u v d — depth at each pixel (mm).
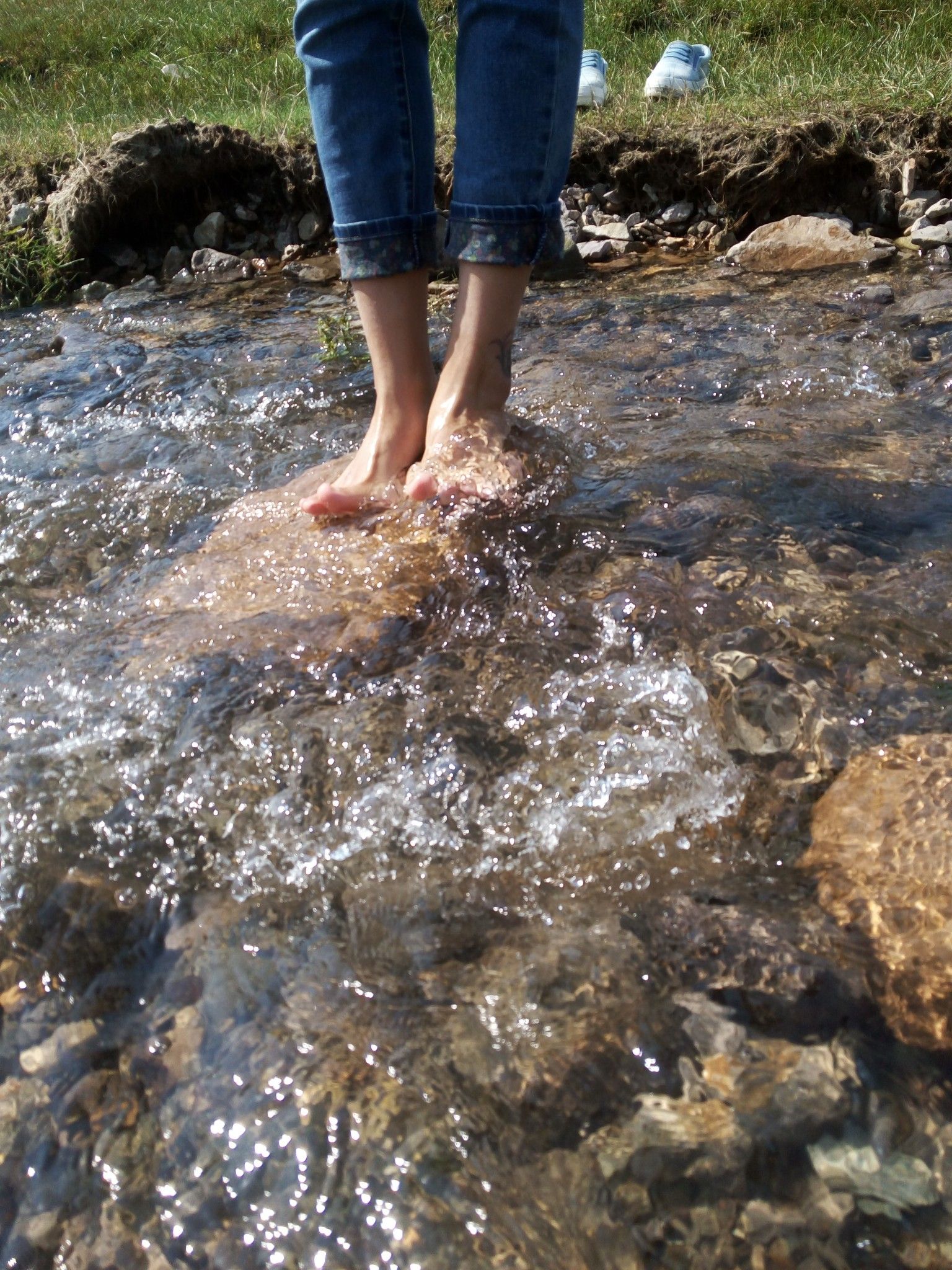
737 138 4234
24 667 1623
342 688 1505
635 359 2840
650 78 4945
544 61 1871
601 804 1301
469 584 1726
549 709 1442
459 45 1942
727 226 4223
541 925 1164
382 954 1142
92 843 1289
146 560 1960
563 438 2176
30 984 1138
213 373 3021
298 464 2336
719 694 1460
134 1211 937
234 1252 900
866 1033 1032
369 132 1901
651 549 1802
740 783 1331
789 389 2541
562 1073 1012
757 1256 870
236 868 1252
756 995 1071
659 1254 876
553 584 1715
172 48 7121
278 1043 1053
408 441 2025
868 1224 885
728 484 2012
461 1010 1074
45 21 7797
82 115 6105
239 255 4562
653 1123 967
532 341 3096
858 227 4047
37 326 3820
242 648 1601
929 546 1791
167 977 1135
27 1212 944
